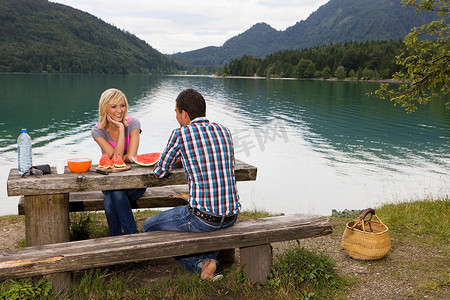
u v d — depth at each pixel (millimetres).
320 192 13039
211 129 2914
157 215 3148
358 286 3285
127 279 3141
